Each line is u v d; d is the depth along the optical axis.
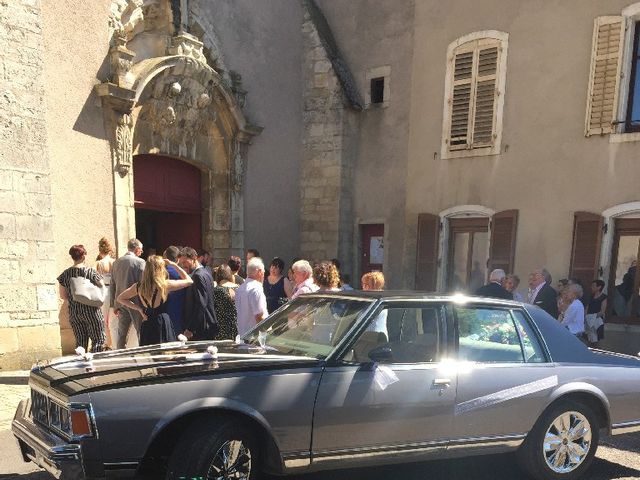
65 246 7.43
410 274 11.12
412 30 11.11
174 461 2.97
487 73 10.00
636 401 4.22
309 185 11.90
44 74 7.03
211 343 4.07
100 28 7.85
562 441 4.01
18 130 6.61
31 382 3.40
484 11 10.01
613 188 8.57
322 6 12.46
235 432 3.09
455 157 10.43
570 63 9.04
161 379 3.03
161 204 9.59
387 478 3.96
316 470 3.33
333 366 3.38
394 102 11.41
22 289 6.66
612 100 8.58
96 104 7.84
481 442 3.74
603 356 4.32
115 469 2.86
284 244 11.73
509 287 8.10
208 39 9.72
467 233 10.49
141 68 8.38
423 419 3.55
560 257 9.10
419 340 3.76
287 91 11.59
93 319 6.17
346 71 12.02
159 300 5.05
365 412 3.39
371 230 11.92
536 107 9.42
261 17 10.91
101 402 2.86
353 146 11.86
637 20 8.50
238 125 10.24
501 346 3.96
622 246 8.61
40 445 2.94
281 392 3.20
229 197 10.38
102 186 7.96
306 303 4.20
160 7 8.88
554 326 4.24
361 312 3.63
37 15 6.77
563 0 9.09
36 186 6.79
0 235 6.45
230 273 6.53
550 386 3.93
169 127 9.15
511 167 9.71
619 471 4.26
